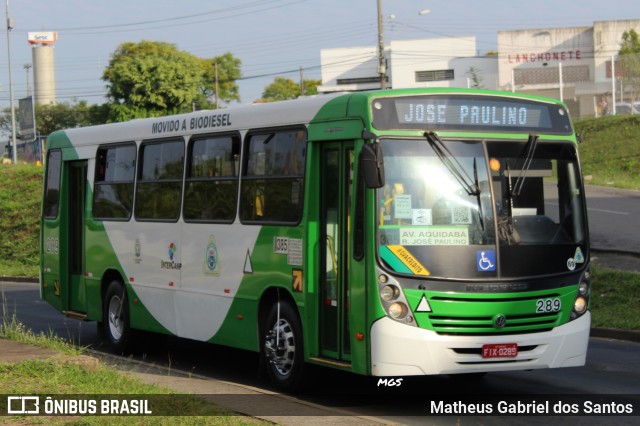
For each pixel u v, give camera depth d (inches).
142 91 2437.3
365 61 3061.0
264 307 461.4
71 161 658.2
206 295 504.4
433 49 2987.2
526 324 391.5
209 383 461.1
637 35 2795.3
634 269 828.0
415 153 390.6
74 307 656.4
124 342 588.7
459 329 381.1
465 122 401.4
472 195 392.8
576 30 2866.6
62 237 659.4
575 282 404.8
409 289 377.7
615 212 1224.2
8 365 407.2
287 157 444.5
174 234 534.6
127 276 583.8
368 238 382.6
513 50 2908.5
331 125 412.8
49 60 4035.4
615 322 639.8
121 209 593.6
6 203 1584.6
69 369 410.6
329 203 419.8
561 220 408.5
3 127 3750.0
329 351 414.6
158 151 559.5
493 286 385.4
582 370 493.4
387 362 376.8
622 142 1854.1
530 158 406.3
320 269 422.3
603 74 2837.1
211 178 504.7
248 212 471.5
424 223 385.1
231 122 490.6
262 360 459.5
